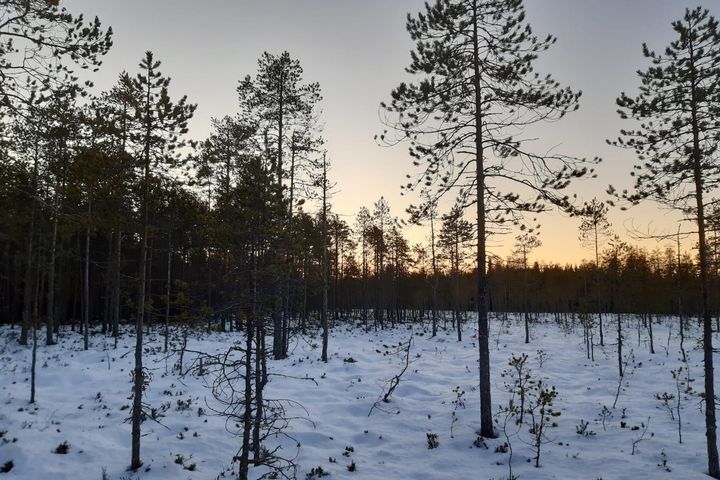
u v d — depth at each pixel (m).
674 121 10.69
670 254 32.03
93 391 14.85
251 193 8.05
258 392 8.62
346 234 36.03
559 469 9.59
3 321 35.09
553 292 51.84
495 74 12.11
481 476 9.34
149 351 21.02
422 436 11.80
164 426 11.66
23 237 21.55
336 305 49.03
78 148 9.39
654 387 17.92
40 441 10.23
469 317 53.00
